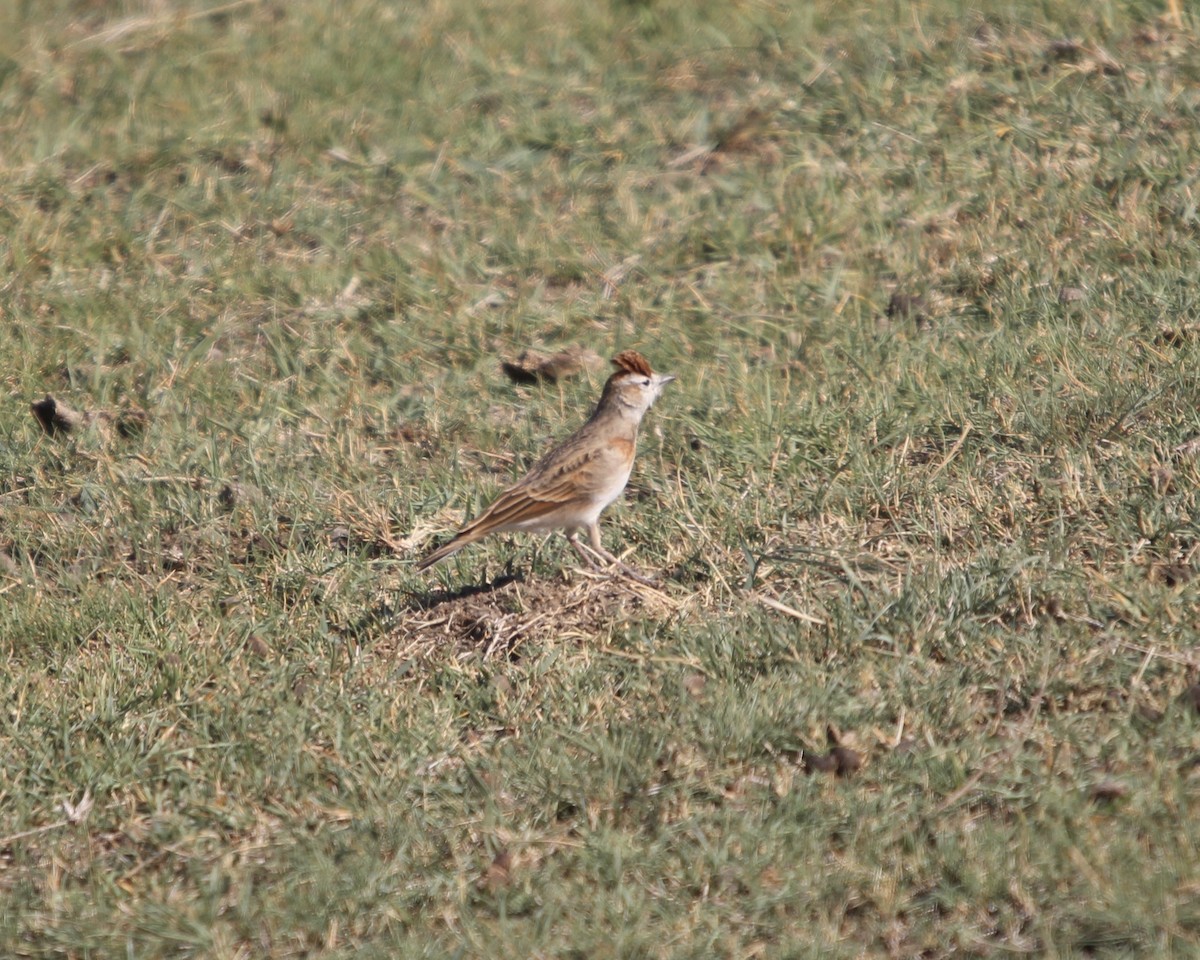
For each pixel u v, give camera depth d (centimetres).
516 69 2089
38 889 916
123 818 969
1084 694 932
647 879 859
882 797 877
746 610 1070
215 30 2302
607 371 1526
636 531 1214
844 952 786
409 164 1894
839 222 1672
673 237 1723
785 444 1299
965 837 839
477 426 1448
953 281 1565
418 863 895
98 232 1797
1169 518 1074
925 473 1217
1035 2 2011
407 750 984
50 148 1969
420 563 1165
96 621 1182
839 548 1125
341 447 1414
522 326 1609
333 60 2147
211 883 893
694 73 2039
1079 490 1124
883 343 1466
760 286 1623
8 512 1370
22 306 1691
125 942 859
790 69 1989
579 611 1112
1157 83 1786
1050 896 797
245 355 1608
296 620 1152
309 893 877
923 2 2066
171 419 1504
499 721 1015
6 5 2441
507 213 1798
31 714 1053
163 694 1068
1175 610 983
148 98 2086
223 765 988
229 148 1955
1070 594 1014
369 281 1709
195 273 1741
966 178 1712
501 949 817
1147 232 1536
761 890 836
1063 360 1334
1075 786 859
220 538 1293
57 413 1491
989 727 921
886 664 984
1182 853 799
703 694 991
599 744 943
